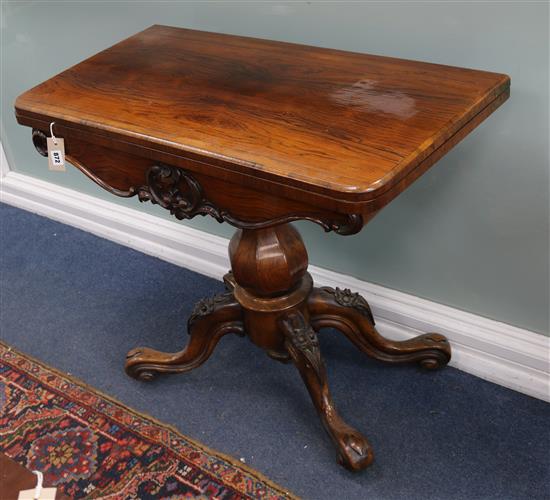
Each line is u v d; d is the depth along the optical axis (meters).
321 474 1.28
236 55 1.20
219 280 1.77
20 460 1.34
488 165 1.24
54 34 1.68
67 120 1.07
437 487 1.24
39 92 1.15
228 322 1.38
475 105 0.98
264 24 1.35
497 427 1.34
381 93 1.03
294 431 1.36
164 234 1.81
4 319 1.70
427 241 1.40
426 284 1.47
